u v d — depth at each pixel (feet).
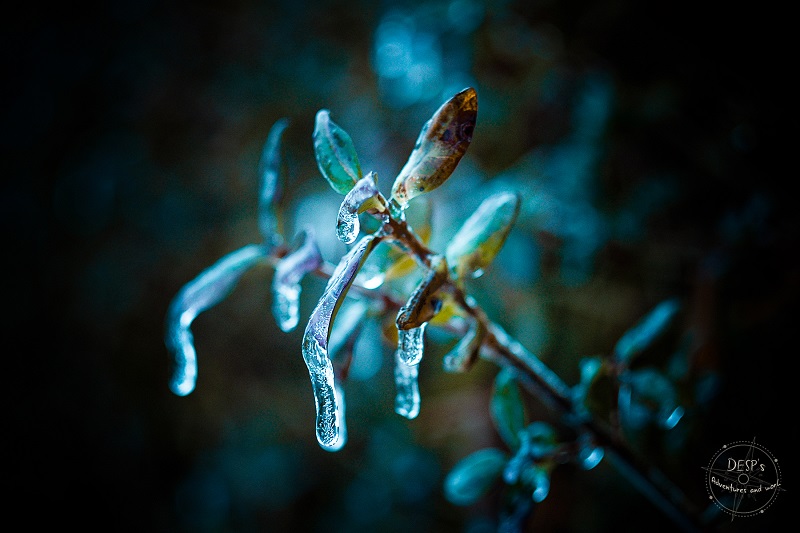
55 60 2.33
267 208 0.95
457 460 1.95
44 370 2.38
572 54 1.56
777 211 1.32
